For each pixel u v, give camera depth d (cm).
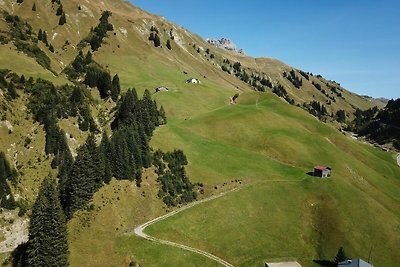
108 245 9369
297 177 13775
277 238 10862
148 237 9862
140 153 12069
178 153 13400
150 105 15838
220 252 9975
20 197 11969
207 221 10962
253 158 14812
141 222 10531
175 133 15512
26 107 14750
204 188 12388
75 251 8956
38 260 8431
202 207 11462
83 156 10131
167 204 11400
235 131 16800
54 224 8512
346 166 15650
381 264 10569
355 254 10706
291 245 10738
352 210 12244
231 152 15038
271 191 12656
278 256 10188
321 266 10119
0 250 10475
